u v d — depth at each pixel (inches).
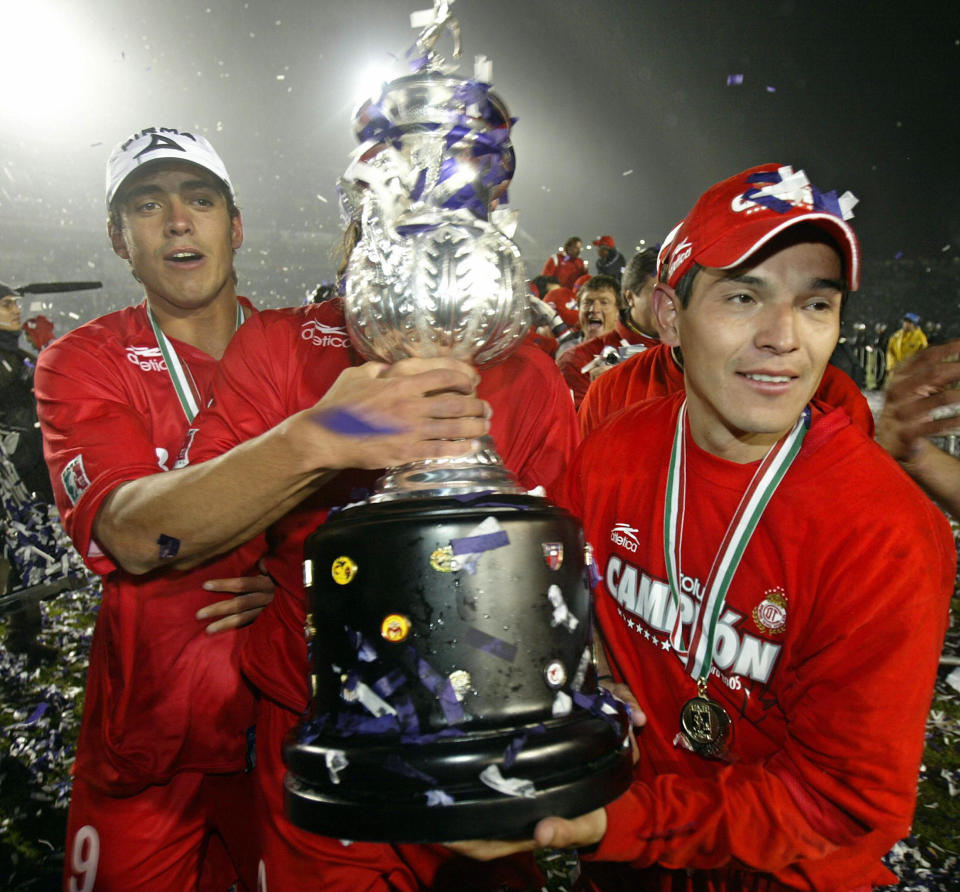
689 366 51.9
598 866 64.9
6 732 144.6
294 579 63.1
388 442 43.2
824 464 51.3
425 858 64.1
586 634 46.7
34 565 177.6
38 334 349.7
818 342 48.2
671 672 57.0
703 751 55.3
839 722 47.3
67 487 63.2
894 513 48.4
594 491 60.8
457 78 49.8
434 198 48.8
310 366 61.2
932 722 140.3
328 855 61.0
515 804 39.3
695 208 52.4
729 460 54.3
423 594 42.4
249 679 66.6
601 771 42.3
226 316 82.7
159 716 71.3
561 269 506.0
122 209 77.8
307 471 45.4
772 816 47.3
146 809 73.9
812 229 46.9
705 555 55.6
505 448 62.6
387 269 46.4
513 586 43.0
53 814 120.0
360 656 43.0
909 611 46.8
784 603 51.8
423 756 40.2
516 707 42.4
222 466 47.3
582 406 115.6
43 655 175.3
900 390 56.4
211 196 78.3
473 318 46.5
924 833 110.6
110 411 67.9
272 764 64.7
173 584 70.3
